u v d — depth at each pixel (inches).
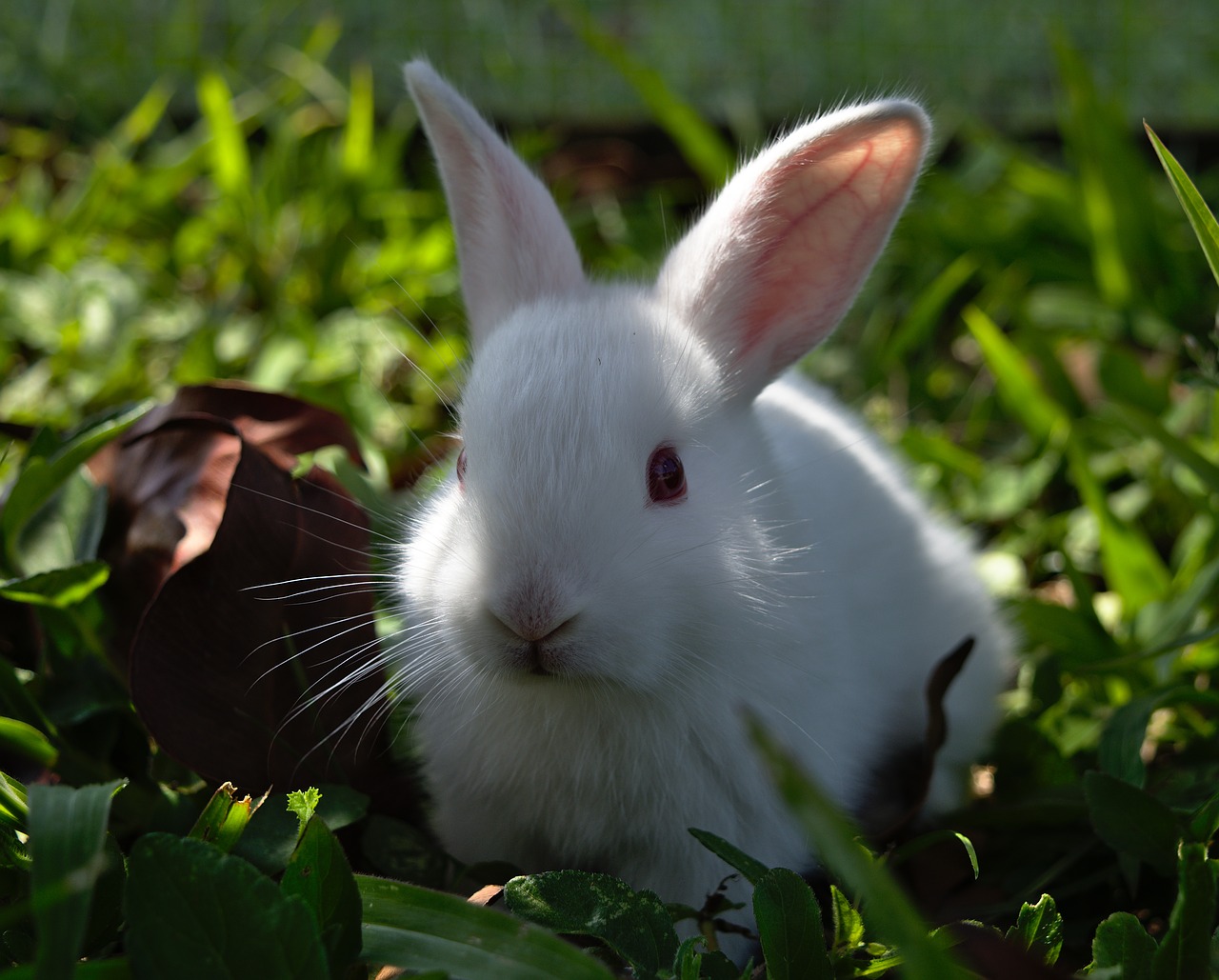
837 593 15.1
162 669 14.0
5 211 24.4
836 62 33.0
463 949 11.8
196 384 15.7
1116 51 32.3
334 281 23.8
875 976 12.6
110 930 12.5
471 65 32.6
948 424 22.2
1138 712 14.7
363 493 15.6
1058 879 14.8
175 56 30.3
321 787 14.2
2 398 20.1
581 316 14.5
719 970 12.4
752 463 14.7
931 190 26.6
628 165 30.5
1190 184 14.4
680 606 13.6
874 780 16.0
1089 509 18.3
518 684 13.6
